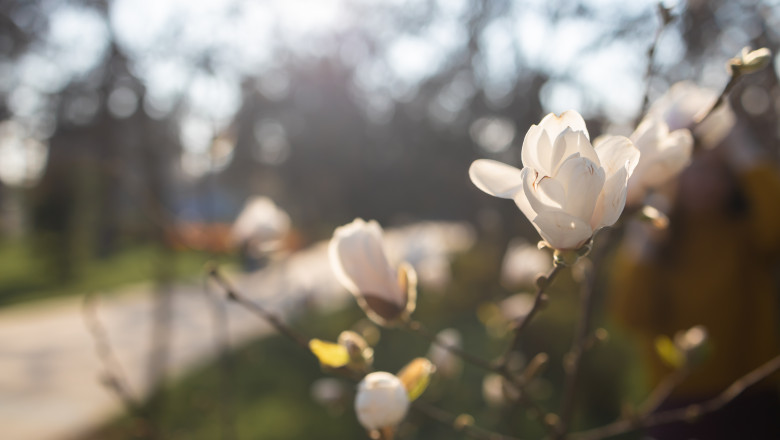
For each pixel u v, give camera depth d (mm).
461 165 8875
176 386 5082
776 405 2244
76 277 13125
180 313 8062
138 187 2832
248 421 4352
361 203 15391
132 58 3717
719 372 2207
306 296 4508
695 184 2164
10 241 20266
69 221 12672
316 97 15156
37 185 12227
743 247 2205
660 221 1108
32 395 5809
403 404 1028
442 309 6426
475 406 3688
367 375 1119
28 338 8227
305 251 10688
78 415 5223
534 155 822
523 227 5340
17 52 6234
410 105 11320
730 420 2219
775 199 2076
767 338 2236
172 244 3342
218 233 2629
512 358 2598
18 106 7980
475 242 8555
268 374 5359
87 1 3885
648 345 2424
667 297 2320
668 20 1213
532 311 1012
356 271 1166
